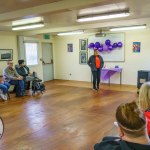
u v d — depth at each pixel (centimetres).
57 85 908
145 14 546
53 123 430
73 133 377
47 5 411
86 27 721
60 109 536
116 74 909
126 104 106
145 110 183
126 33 864
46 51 1034
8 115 487
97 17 515
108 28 758
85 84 922
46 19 594
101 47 920
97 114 489
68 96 690
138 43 841
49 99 652
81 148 318
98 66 788
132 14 545
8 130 392
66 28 773
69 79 1053
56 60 1079
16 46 886
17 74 722
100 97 667
